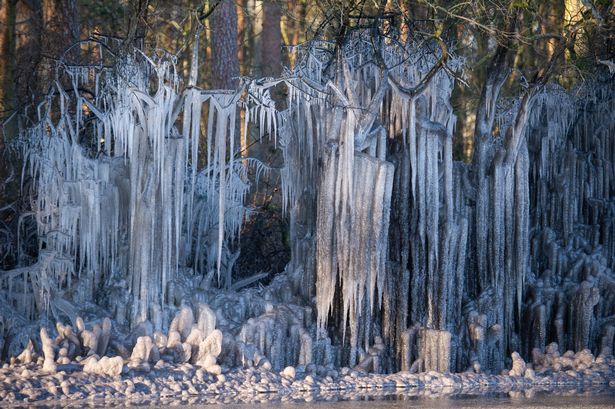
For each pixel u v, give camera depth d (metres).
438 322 30.75
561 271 34.38
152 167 29.41
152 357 26.45
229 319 30.52
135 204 29.48
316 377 27.48
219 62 46.28
